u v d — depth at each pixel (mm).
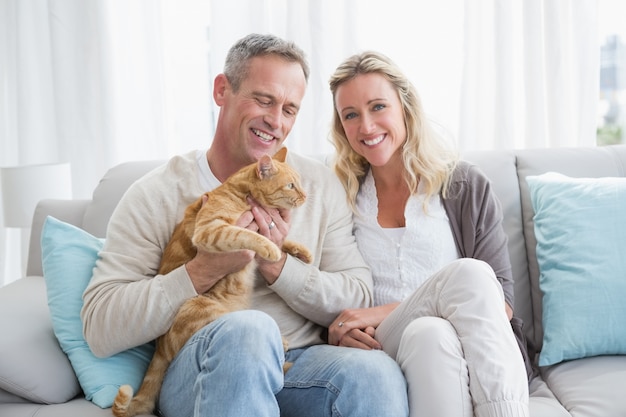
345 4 2771
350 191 2039
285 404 1594
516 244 2078
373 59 1957
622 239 1845
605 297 1791
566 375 1747
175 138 3102
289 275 1735
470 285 1552
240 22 2893
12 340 1633
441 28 2838
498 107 2684
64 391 1643
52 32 3037
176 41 3055
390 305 1842
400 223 1990
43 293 1916
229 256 1587
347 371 1455
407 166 1947
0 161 3295
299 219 1879
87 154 3088
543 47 2668
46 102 3215
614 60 2879
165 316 1569
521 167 2174
